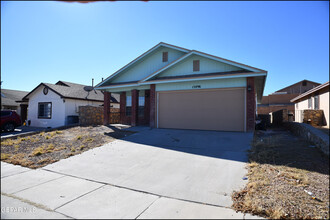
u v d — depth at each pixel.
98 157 6.96
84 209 3.64
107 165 6.15
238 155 6.59
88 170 5.76
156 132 10.96
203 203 3.77
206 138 9.10
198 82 11.54
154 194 4.21
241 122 10.51
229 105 10.81
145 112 15.12
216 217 3.28
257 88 14.17
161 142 8.77
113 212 3.52
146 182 4.83
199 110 11.57
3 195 4.25
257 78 10.91
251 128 10.15
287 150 7.02
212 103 11.24
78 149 8.01
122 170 5.70
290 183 4.33
